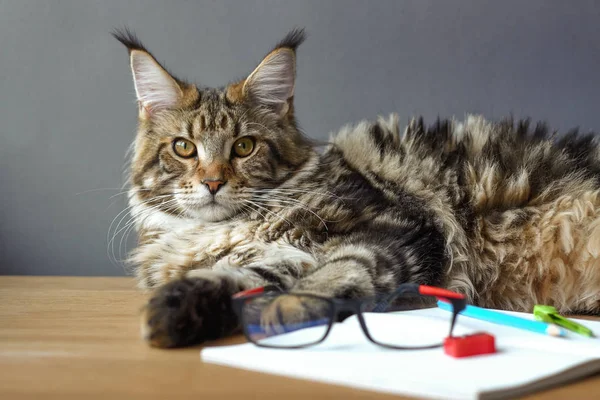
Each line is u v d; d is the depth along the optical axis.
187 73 2.86
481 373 0.82
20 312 1.49
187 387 0.83
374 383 0.81
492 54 2.79
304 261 1.52
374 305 1.24
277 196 1.81
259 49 2.84
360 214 1.73
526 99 2.78
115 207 2.86
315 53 2.84
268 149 1.85
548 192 1.77
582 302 1.73
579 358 0.89
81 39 2.85
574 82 2.76
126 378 0.87
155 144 1.87
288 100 1.96
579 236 1.71
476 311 1.21
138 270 1.90
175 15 2.85
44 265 2.87
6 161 2.86
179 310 1.05
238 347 1.00
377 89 2.83
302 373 0.87
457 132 1.99
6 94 2.85
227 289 1.18
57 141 2.86
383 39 2.82
